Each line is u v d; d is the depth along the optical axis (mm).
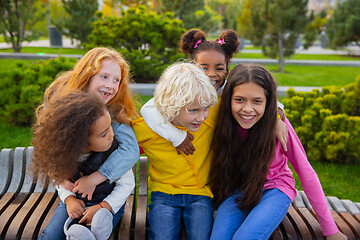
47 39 19766
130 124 1847
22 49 13773
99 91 1729
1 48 13883
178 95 1591
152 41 6773
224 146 1896
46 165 1506
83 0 13281
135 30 6820
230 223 1771
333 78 9203
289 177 1934
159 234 1716
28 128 4715
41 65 5000
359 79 3879
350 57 15320
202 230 1755
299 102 3982
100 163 1659
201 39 2209
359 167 3762
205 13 12922
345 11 15023
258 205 1808
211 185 2010
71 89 1659
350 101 3922
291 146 1872
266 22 10375
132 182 1785
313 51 17766
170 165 1910
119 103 1869
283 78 8836
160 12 13484
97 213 1585
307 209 2025
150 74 6801
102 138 1526
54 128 1431
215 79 2133
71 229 1526
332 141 3717
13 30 12477
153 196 1950
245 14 11234
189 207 1860
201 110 1658
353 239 1818
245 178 1903
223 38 2189
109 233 1594
